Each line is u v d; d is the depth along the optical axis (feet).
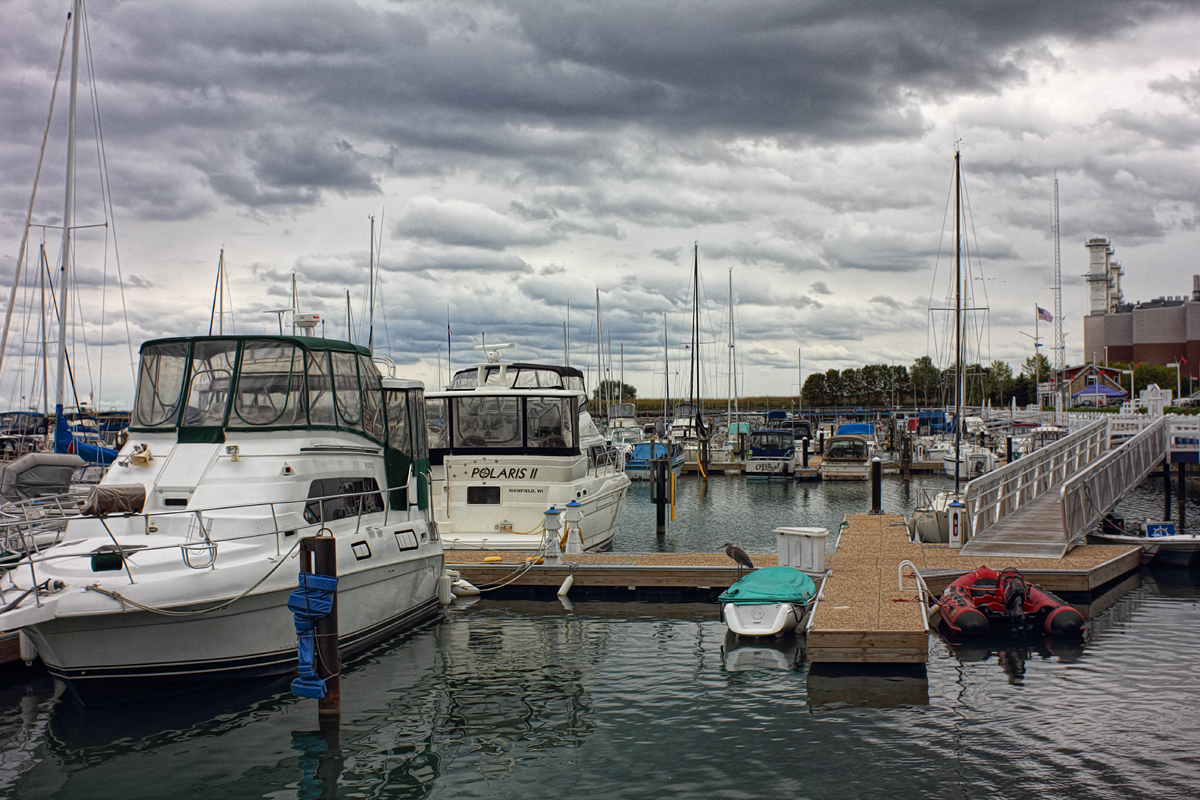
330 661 36.09
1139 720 35.65
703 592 58.90
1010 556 61.93
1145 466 86.53
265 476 41.29
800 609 49.19
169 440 42.96
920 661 41.88
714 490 140.05
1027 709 36.99
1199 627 50.31
